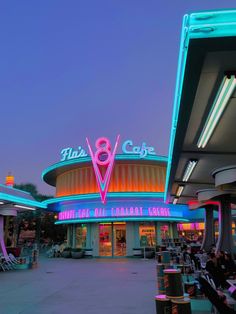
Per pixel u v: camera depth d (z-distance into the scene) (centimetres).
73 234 3241
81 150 3219
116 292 1161
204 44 436
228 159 1112
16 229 4950
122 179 3162
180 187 1681
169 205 3181
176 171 1337
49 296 1120
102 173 3136
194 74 505
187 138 895
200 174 1399
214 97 627
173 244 2509
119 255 2997
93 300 1024
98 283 1402
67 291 1216
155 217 3041
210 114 691
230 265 1141
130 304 945
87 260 2761
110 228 3077
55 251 3338
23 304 991
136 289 1214
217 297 614
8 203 2012
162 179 3250
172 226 3281
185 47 454
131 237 3017
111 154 3119
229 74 525
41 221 5588
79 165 3253
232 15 425
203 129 794
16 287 1339
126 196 3030
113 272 1814
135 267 2069
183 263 1253
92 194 3050
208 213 2355
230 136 874
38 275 1747
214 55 479
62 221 3272
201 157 1084
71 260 2805
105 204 3077
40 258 3117
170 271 487
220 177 1123
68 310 893
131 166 3206
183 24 449
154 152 3172
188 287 870
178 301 462
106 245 3050
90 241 3080
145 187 3166
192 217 3394
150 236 3070
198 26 427
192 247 2209
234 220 3762
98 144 3142
